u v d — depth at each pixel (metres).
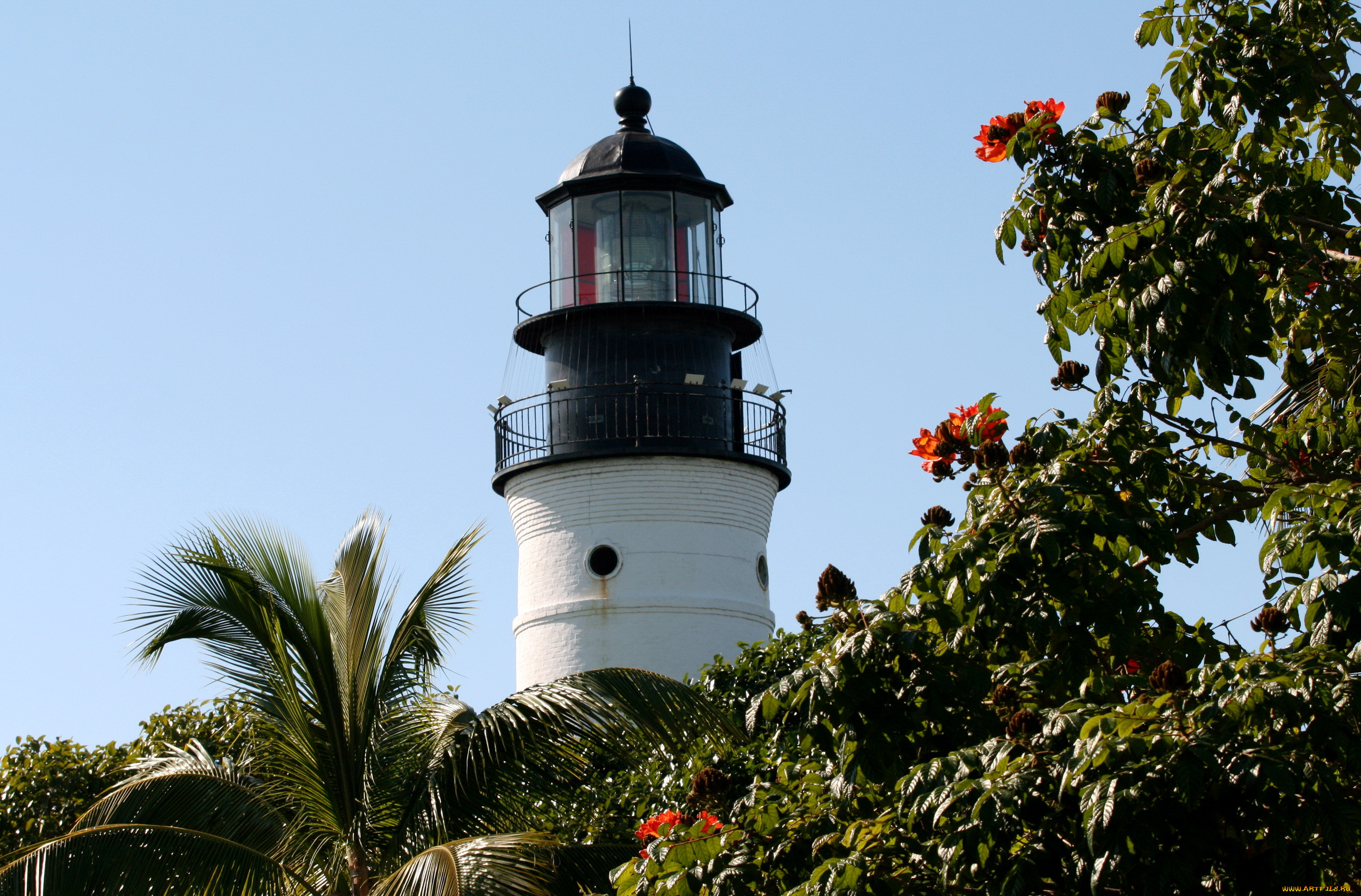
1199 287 8.94
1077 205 9.75
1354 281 10.16
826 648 8.76
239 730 21.58
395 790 16.23
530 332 28.27
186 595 15.81
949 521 9.45
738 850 8.47
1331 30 10.41
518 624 27.59
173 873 14.80
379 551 16.64
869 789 9.11
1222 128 10.33
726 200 29.03
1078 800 7.47
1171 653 9.59
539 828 18.39
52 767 22.16
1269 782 7.02
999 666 9.33
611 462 27.03
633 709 16.17
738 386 27.89
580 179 28.14
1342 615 7.85
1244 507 9.85
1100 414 9.92
